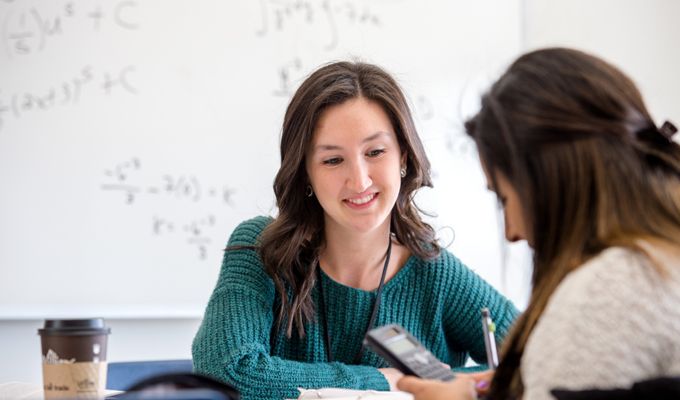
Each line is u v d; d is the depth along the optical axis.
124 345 2.79
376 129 1.50
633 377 0.84
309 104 1.51
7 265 2.71
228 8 2.94
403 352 1.10
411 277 1.67
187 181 2.86
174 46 2.88
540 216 0.94
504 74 0.99
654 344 0.84
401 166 1.60
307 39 3.01
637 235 0.89
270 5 2.98
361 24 3.07
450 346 1.75
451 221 3.08
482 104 0.99
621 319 0.84
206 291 2.85
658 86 3.22
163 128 2.86
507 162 0.95
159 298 2.81
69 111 2.78
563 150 0.92
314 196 1.60
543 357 0.87
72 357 1.05
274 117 2.96
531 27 3.25
